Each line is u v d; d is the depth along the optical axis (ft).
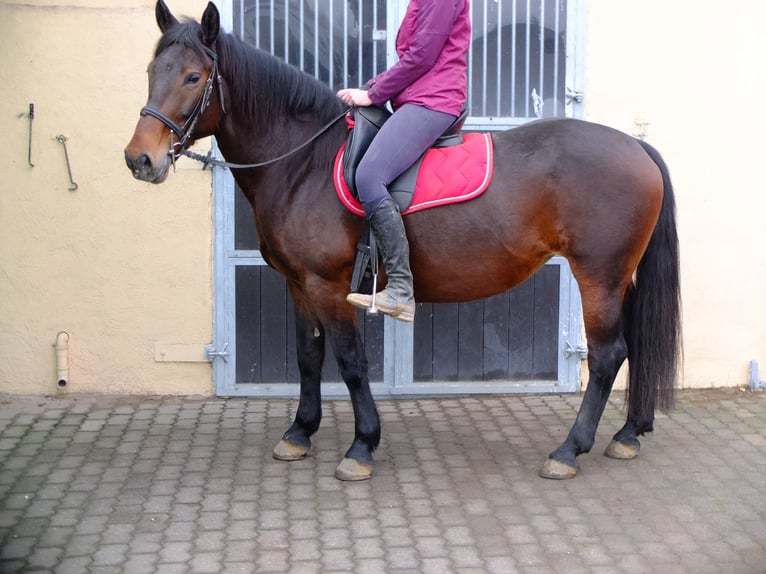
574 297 16.74
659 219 12.55
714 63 16.44
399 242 11.60
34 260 16.20
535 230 12.14
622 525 11.12
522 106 16.49
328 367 16.78
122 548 10.50
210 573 9.91
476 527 11.07
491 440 14.39
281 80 12.27
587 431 12.69
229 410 15.99
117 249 16.25
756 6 16.35
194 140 12.00
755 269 16.87
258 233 12.93
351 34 16.25
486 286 12.48
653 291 12.60
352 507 11.69
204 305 16.47
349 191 11.88
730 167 16.63
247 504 11.78
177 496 12.05
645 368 12.75
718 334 16.98
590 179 11.91
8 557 10.25
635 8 16.28
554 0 16.28
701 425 15.03
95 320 16.40
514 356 16.89
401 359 16.67
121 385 16.62
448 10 11.45
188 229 16.26
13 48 15.72
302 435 13.53
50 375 16.51
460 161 12.05
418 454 13.73
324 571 9.95
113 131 15.97
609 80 16.42
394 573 9.90
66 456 13.58
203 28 11.59
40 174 16.01
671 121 16.53
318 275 12.28
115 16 15.76
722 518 11.32
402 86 11.78
